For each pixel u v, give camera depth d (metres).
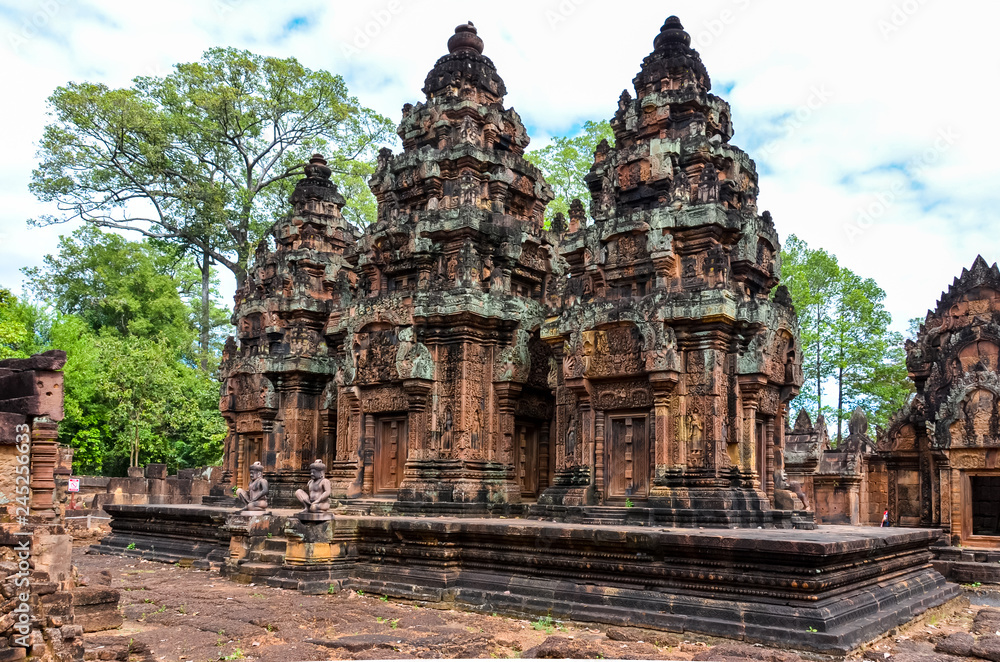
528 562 16.03
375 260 25.97
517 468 24.59
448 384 23.55
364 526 18.48
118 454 46.72
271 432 29.05
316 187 30.52
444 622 14.58
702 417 18.39
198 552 23.30
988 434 23.12
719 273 18.81
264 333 29.73
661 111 20.69
